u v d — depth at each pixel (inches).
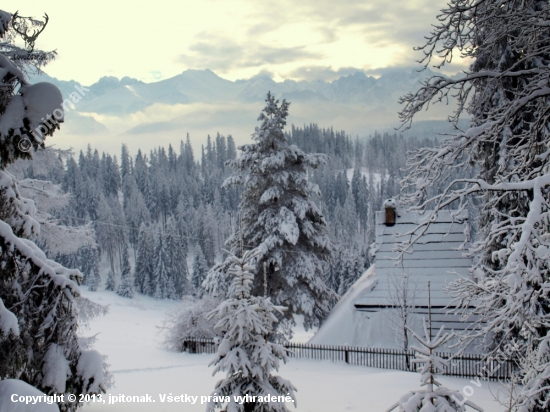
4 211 317.7
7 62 276.4
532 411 302.8
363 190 6008.9
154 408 620.1
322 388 730.8
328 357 975.6
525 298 262.8
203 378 803.4
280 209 1101.1
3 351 288.7
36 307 328.8
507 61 468.1
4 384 238.2
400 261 346.0
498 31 338.3
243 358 377.7
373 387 730.8
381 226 1107.9
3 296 320.2
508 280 251.9
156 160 6702.8
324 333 1020.5
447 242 1051.3
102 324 1700.3
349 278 2812.5
